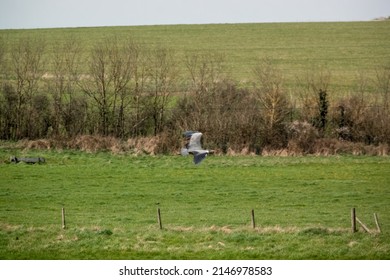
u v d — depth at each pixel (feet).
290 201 536.42
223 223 463.01
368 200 541.75
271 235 415.85
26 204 526.57
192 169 648.79
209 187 583.58
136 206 521.65
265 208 513.86
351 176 623.77
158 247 397.60
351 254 385.29
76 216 487.61
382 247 392.68
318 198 547.08
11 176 620.08
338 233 417.90
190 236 417.08
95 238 413.59
